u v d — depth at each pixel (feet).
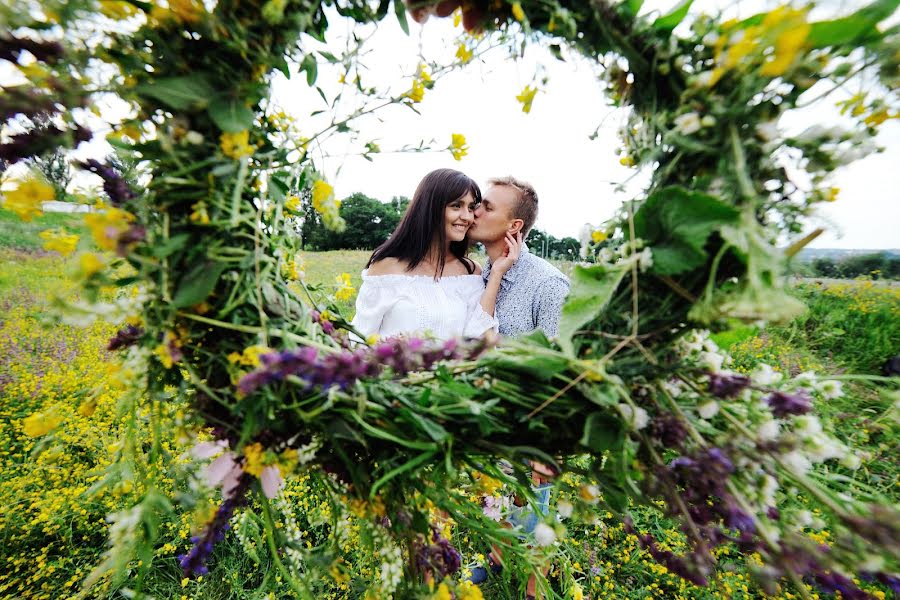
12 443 8.14
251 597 5.25
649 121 2.29
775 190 2.02
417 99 2.57
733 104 1.93
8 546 6.01
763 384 2.40
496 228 6.00
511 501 4.29
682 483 2.29
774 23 1.70
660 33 2.19
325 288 3.38
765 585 2.01
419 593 2.70
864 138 1.81
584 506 2.43
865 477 4.56
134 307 2.07
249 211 2.33
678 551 6.23
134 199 2.07
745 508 1.99
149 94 1.94
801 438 2.11
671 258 1.97
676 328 2.23
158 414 2.44
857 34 1.73
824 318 12.76
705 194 1.84
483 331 5.49
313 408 2.28
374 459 2.52
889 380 2.32
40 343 11.53
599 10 2.17
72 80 1.84
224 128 2.03
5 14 1.64
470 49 2.52
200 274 2.16
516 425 2.41
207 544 2.52
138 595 2.39
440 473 2.66
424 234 5.66
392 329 5.57
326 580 4.33
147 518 2.36
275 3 1.95
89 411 2.55
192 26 1.99
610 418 2.15
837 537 1.90
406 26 2.39
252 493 3.18
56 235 1.99
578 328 2.16
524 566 3.16
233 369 2.26
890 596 4.65
